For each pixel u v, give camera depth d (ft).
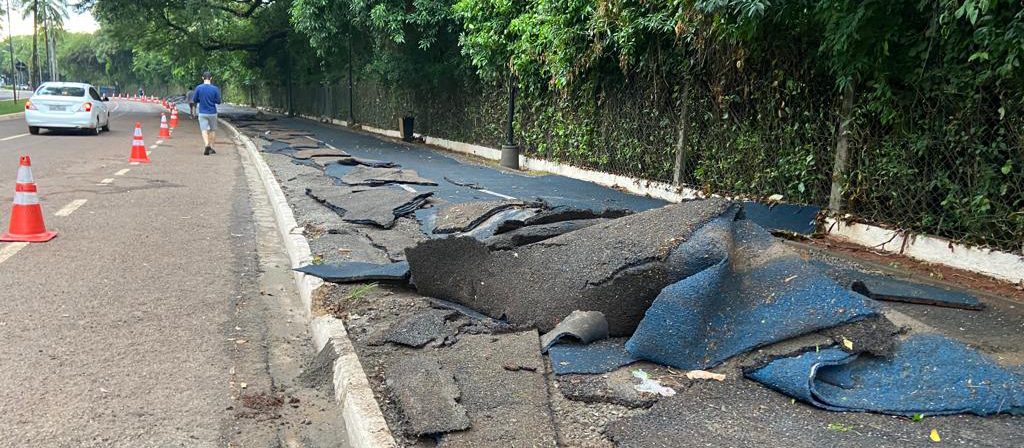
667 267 13.35
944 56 19.71
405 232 24.97
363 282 18.12
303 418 11.85
